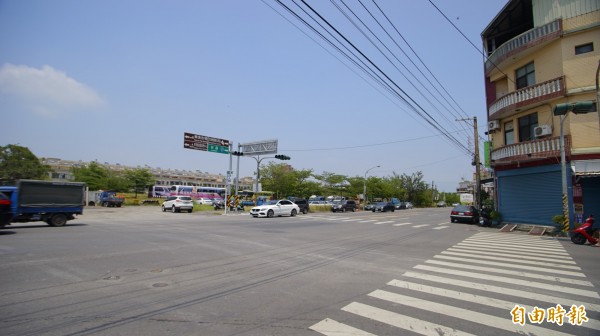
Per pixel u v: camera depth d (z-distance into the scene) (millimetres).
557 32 18688
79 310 4949
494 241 14469
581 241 13477
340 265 8594
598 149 17469
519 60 22000
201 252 10039
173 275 7184
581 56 18203
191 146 33969
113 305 5203
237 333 4195
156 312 4930
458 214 26984
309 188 53094
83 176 57062
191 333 4176
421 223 26062
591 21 17969
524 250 11641
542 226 20094
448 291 6199
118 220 22578
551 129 19266
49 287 6074
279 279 7047
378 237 15367
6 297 5469
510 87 22875
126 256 9094
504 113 22438
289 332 4250
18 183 16438
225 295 5844
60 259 8445
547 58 19766
